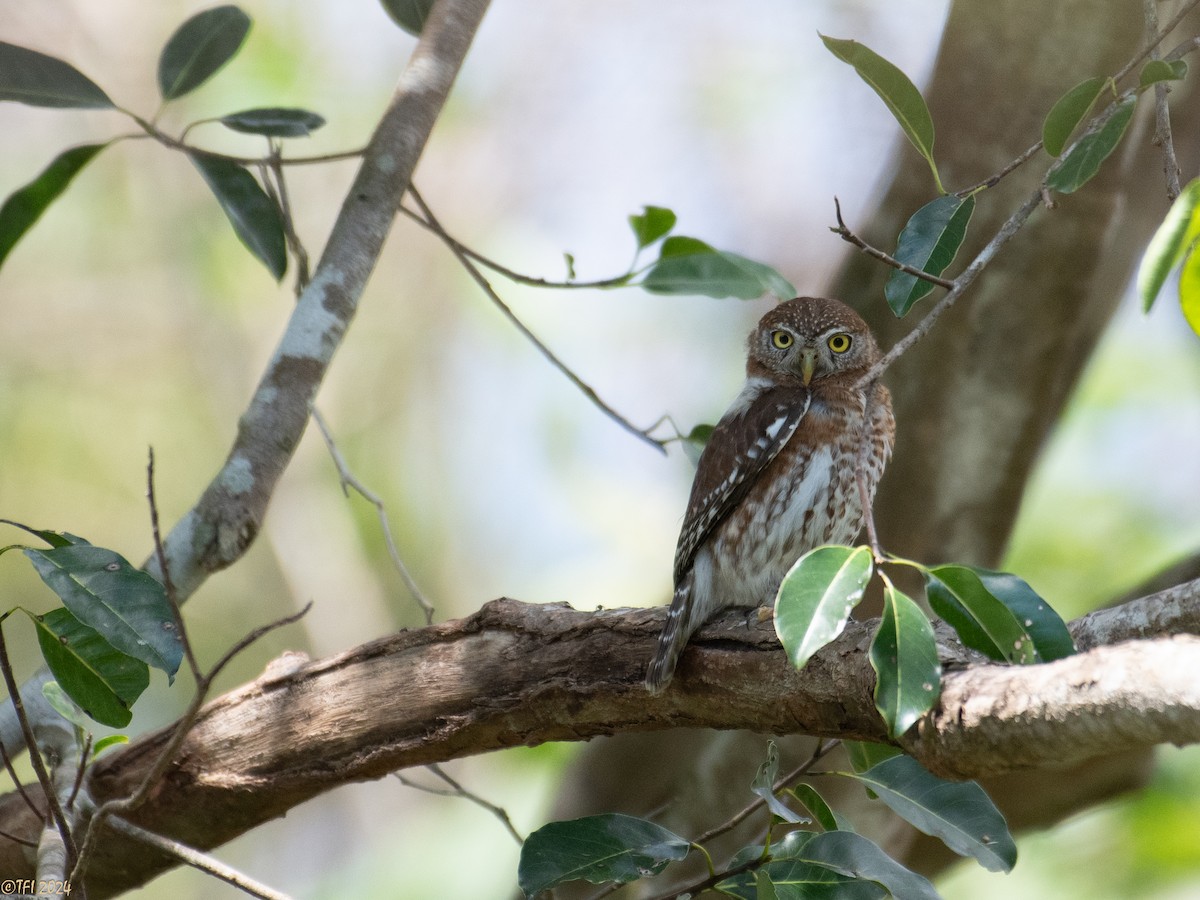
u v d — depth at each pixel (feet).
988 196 35.96
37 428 67.56
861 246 19.66
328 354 27.45
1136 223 39.70
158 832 27.22
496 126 70.44
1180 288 19.30
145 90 66.90
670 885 37.99
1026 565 52.47
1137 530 53.21
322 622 63.62
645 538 63.82
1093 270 35.94
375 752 25.57
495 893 47.09
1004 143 35.50
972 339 36.99
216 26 29.78
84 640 21.59
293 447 26.81
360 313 69.67
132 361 68.69
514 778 49.73
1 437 67.05
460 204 70.08
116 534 67.46
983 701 17.16
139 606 20.36
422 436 69.21
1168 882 42.63
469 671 24.82
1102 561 52.29
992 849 21.36
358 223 28.27
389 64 65.00
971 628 18.24
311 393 27.12
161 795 26.81
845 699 20.61
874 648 17.11
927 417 37.65
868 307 37.70
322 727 25.80
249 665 65.10
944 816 21.77
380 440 68.85
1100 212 35.42
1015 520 38.60
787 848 21.33
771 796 20.61
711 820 38.06
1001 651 18.21
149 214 67.97
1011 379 37.22
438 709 25.03
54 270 68.28
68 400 68.13
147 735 27.22
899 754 24.22
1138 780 35.99
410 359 69.62
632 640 23.79
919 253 21.74
